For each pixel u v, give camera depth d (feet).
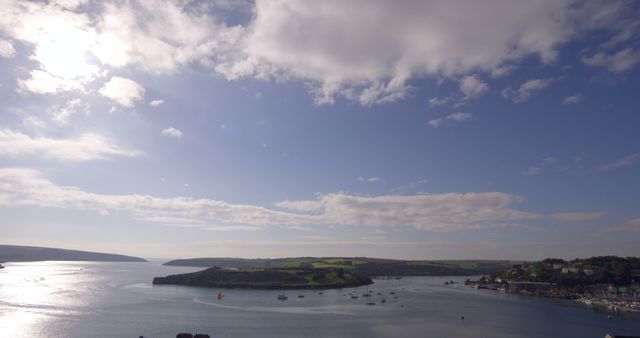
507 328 583.99
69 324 535.19
